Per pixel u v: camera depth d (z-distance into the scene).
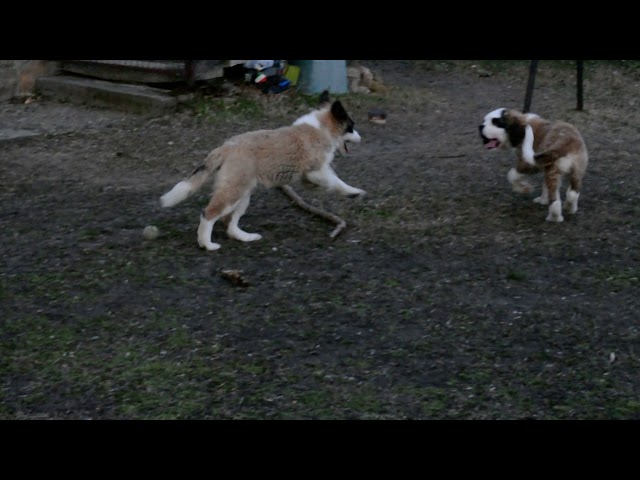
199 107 9.61
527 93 9.59
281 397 5.76
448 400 5.75
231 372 5.92
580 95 10.27
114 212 7.57
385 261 6.96
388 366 5.98
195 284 6.66
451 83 11.34
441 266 6.92
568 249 7.15
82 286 6.61
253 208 7.66
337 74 10.45
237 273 6.67
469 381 5.88
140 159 8.60
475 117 10.05
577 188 7.56
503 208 7.75
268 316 6.36
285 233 7.30
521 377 5.91
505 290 6.67
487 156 8.82
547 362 6.03
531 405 5.73
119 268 6.81
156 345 6.11
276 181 7.11
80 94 9.96
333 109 7.20
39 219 7.44
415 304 6.50
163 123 9.34
